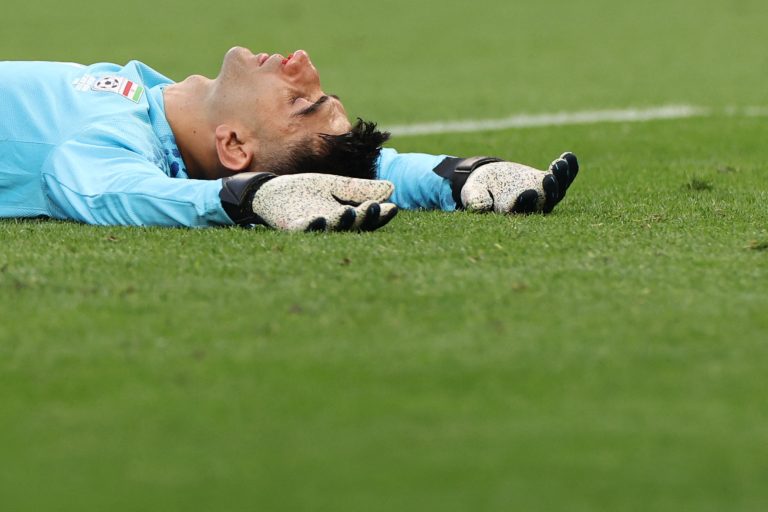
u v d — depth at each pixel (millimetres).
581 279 16750
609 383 12781
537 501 10125
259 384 12891
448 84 58938
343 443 11383
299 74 23609
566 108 49688
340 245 18969
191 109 24141
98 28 80688
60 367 13477
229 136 23547
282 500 10234
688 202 24609
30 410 12336
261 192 20719
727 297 15797
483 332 14398
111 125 23250
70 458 11195
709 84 56938
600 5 96250
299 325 14758
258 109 23438
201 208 20953
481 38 79125
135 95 24172
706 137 39250
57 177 22609
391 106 51188
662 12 91438
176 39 76188
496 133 41688
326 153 23203
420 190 24453
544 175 22859
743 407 12125
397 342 14078
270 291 16234
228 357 13695
